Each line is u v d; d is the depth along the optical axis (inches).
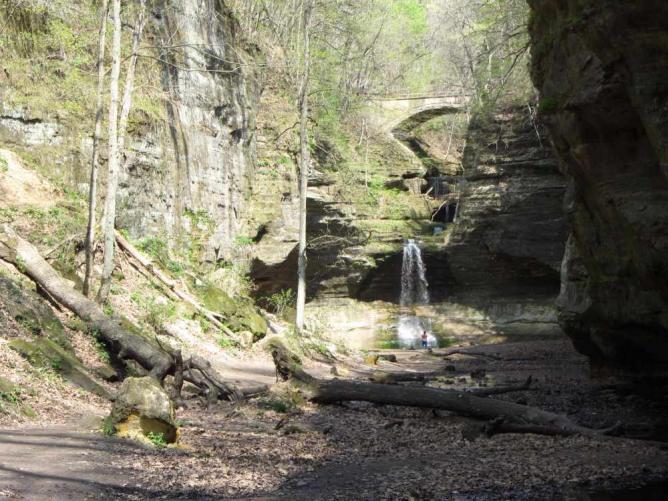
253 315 1052.5
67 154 901.8
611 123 546.9
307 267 1742.1
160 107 1086.4
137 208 995.9
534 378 875.4
